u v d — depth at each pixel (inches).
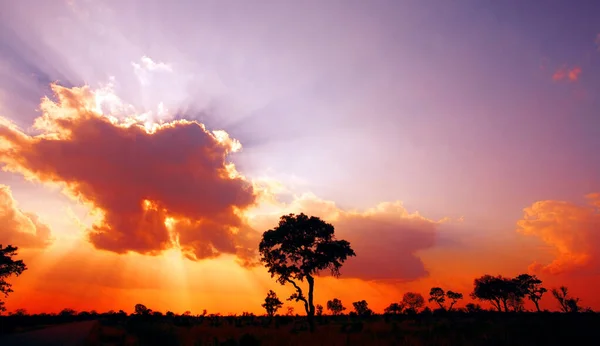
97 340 894.4
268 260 1786.4
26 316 1927.9
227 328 1437.0
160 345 971.3
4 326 1173.1
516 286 3951.8
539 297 3900.1
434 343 909.2
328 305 4247.0
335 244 1758.1
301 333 1311.5
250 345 928.3
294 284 1706.4
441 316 2581.2
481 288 4003.4
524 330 1163.3
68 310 2699.3
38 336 947.3
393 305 4192.9
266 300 2999.5
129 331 1218.0
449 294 4306.1
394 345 910.4
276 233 1768.0
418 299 4217.5
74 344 789.2
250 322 2129.7
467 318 2220.7
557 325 1307.8
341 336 1112.8
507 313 2746.1
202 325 1716.3
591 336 1022.4
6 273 2159.2
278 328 1627.7
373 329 1339.8
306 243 1768.0
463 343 912.3
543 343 937.5
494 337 993.5
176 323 1836.9
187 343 983.0
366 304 4101.9
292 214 1852.9
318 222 1795.0
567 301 3720.5
